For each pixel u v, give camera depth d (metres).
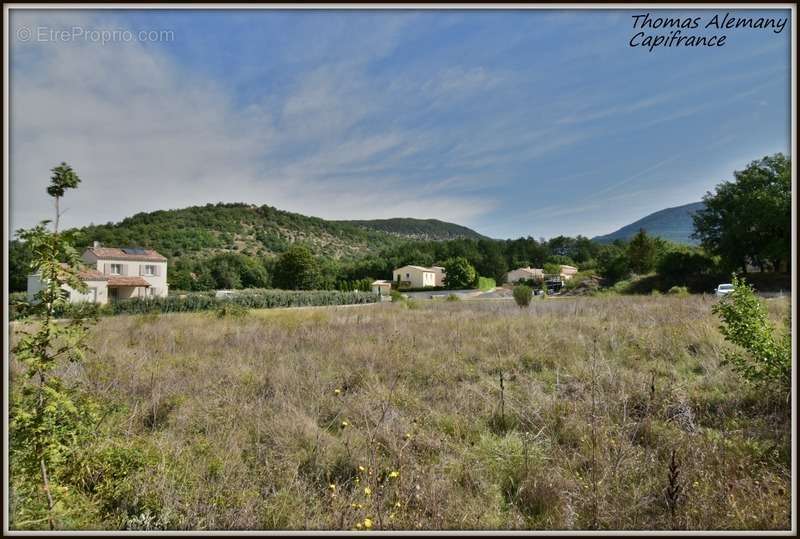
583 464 3.19
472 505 2.70
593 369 5.02
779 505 2.46
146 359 6.73
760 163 32.88
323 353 7.16
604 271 45.22
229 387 5.18
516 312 13.08
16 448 2.33
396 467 3.13
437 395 4.92
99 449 3.08
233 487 2.89
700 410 4.16
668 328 7.53
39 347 2.33
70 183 2.34
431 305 20.70
